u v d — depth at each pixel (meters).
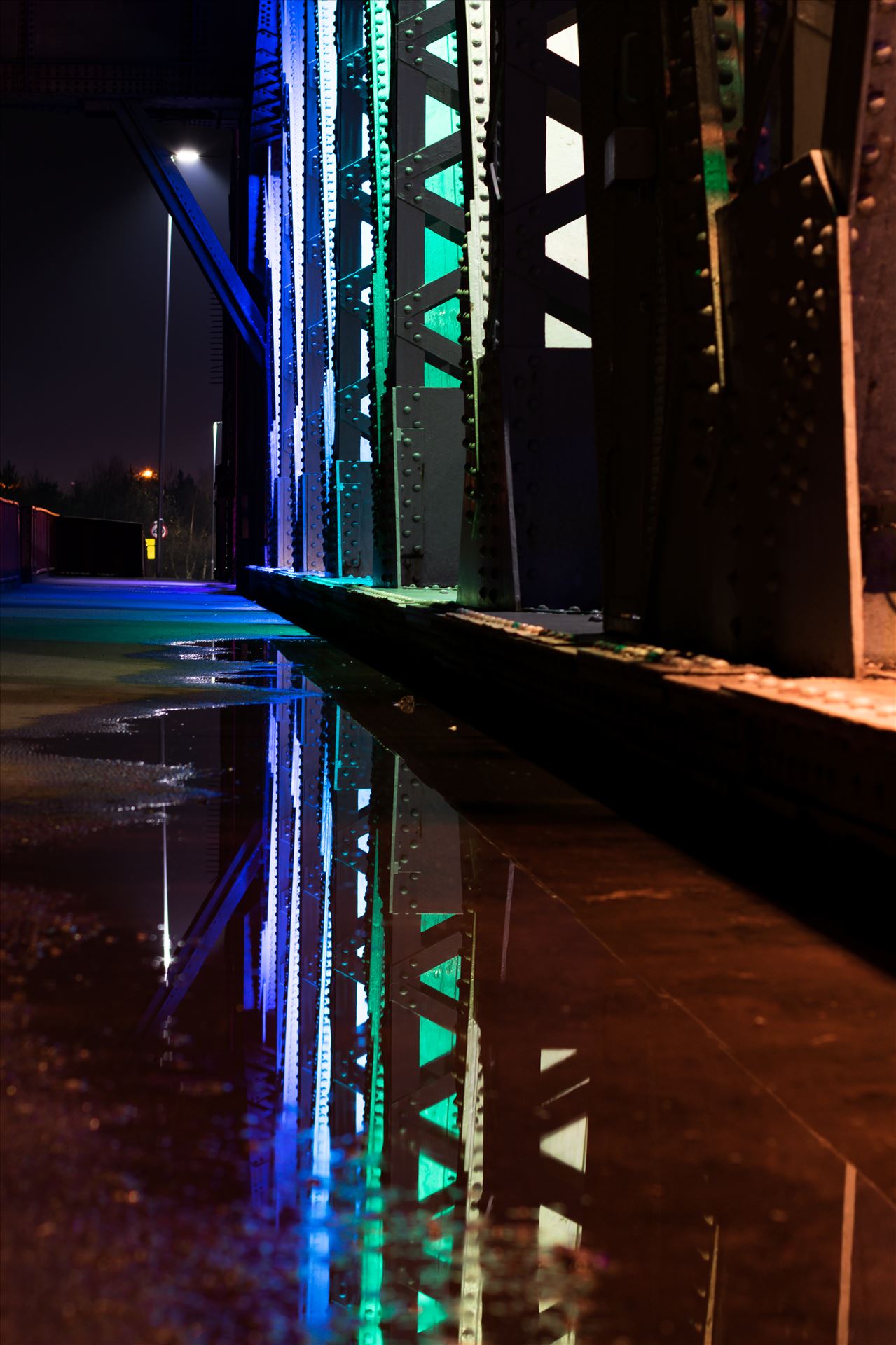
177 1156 2.21
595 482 10.62
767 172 5.69
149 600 29.19
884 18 4.77
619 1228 2.01
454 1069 2.67
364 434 21.17
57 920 3.78
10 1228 1.96
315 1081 2.58
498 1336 1.71
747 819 4.93
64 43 34.94
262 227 37.19
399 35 15.76
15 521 35.97
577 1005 3.12
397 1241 1.94
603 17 7.38
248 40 35.03
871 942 3.68
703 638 6.31
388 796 5.99
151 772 6.49
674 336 6.45
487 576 11.12
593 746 6.82
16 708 8.92
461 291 11.74
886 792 3.82
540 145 10.55
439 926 3.83
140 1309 1.74
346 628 16.66
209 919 3.83
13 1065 2.63
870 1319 1.76
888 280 5.22
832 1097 2.57
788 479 5.34
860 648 4.98
